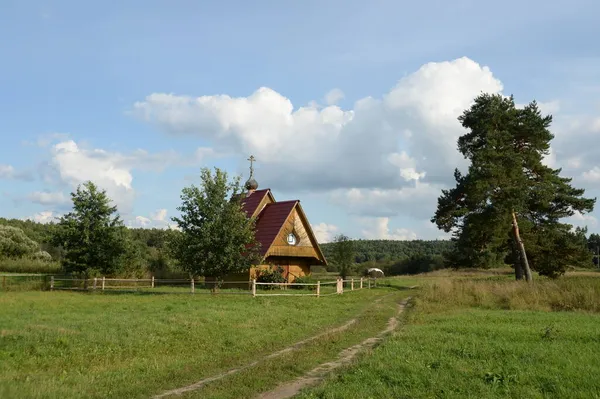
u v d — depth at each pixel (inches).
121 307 868.0
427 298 1121.4
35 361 471.8
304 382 428.8
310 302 1085.8
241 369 478.0
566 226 1665.8
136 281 1504.7
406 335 597.3
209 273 1200.8
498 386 365.4
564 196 1643.7
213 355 533.0
